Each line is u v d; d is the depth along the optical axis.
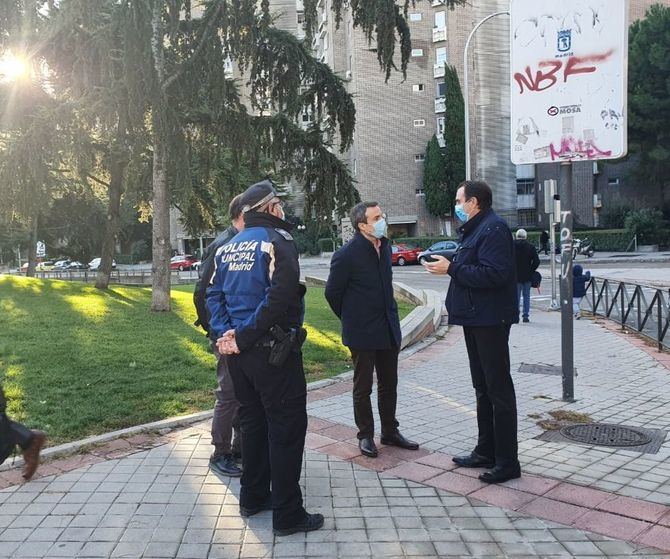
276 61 13.95
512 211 47.44
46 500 3.92
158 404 6.02
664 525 3.46
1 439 3.20
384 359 4.82
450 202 50.00
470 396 6.50
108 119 12.59
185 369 7.51
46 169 13.41
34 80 13.74
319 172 15.48
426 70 50.41
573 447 4.81
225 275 3.72
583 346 9.56
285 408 3.49
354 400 4.79
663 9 39.12
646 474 4.21
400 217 51.47
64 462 4.59
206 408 6.00
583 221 48.75
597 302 13.50
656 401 6.14
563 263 6.16
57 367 7.46
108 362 7.75
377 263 4.70
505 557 3.18
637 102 38.81
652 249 39.84
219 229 22.16
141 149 13.41
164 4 12.48
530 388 6.81
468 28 49.53
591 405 6.05
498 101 47.03
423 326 10.41
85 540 3.40
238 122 14.19
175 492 4.05
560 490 3.97
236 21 12.73
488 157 47.53
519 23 5.91
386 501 3.89
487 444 4.38
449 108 49.09
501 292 4.04
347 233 14.09
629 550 3.21
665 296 9.15
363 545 3.33
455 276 4.04
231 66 14.46
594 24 5.65
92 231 43.22
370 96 50.47
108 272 20.12
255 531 3.52
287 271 3.46
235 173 16.34
